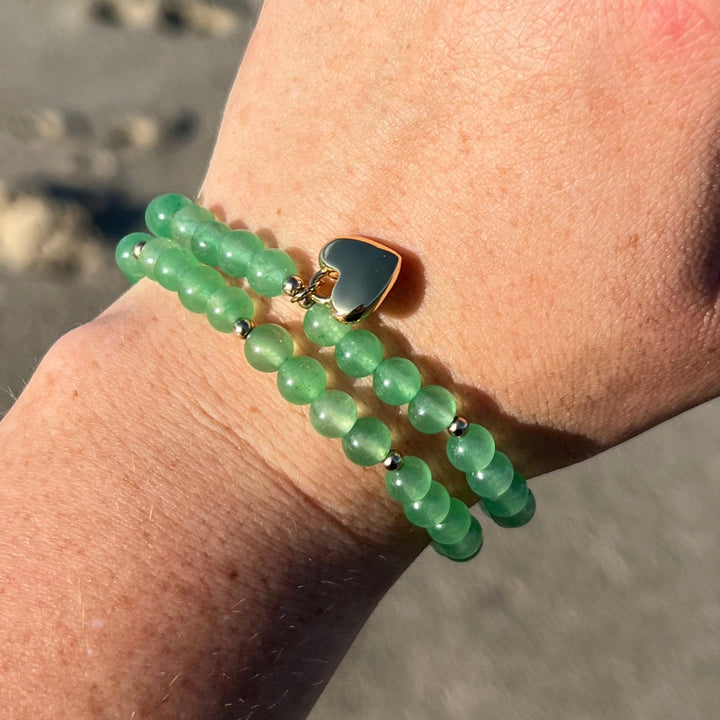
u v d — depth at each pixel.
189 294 0.12
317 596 0.11
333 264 0.11
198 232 0.12
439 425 0.11
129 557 0.10
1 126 0.31
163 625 0.10
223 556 0.11
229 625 0.10
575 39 0.10
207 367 0.12
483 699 0.25
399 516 0.12
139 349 0.12
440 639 0.26
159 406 0.11
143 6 0.35
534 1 0.10
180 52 0.35
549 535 0.28
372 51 0.11
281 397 0.12
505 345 0.11
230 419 0.11
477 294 0.11
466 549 0.12
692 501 0.29
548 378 0.11
